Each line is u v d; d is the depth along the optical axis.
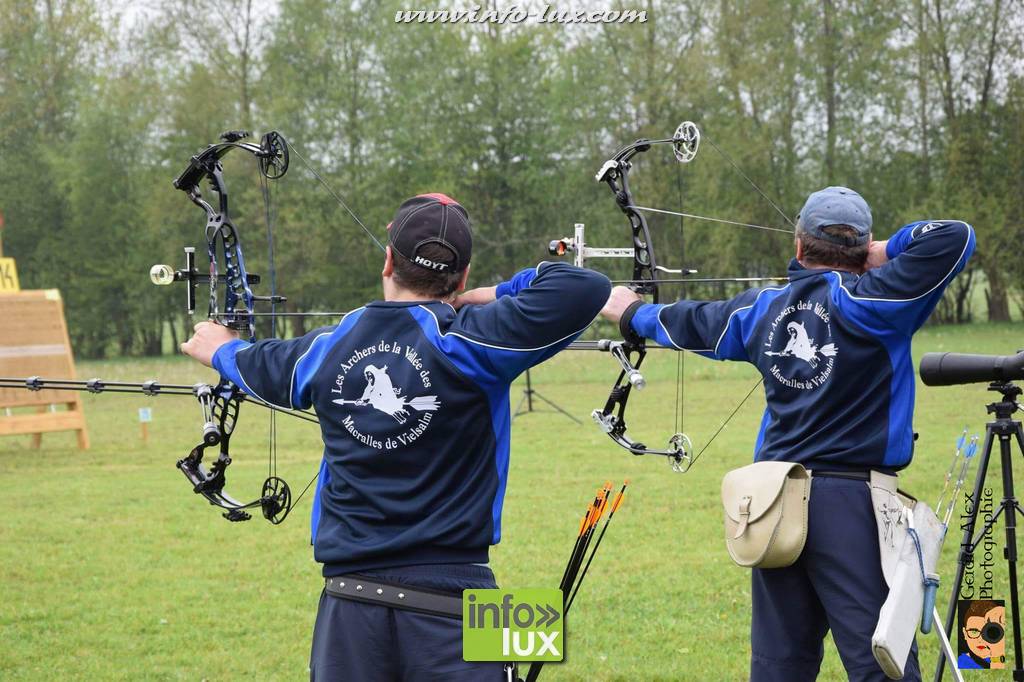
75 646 7.92
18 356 20.17
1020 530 10.23
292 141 55.66
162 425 24.56
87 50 63.22
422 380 3.70
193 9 56.78
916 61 56.91
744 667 7.12
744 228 53.12
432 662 3.61
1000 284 55.22
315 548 3.84
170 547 11.27
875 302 4.45
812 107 57.78
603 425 5.77
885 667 4.12
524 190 56.12
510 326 3.66
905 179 57.81
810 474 4.57
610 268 53.75
